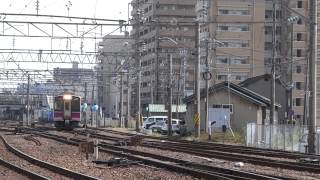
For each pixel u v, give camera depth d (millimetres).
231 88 60031
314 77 32469
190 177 17609
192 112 61406
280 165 21812
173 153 29031
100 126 84812
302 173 19406
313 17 32562
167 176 17922
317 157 27094
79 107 62844
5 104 128000
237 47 112312
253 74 113062
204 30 103312
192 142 40812
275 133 39000
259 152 30672
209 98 60188
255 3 112875
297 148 37750
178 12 121750
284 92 74812
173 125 62406
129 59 78125
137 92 61250
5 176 18453
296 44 103188
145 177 17703
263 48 113750
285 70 86750
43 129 63969
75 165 21766
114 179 17062
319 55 84250
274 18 46312
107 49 81062
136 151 28750
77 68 90188
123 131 62031
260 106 59219
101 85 109375
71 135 49219
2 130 60562
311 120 32156
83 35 43656
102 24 38406
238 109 59438
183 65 88688
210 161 24031
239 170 18734
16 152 28594
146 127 66000
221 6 111250
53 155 26953
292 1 103750
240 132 55312
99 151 29125
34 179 17469
